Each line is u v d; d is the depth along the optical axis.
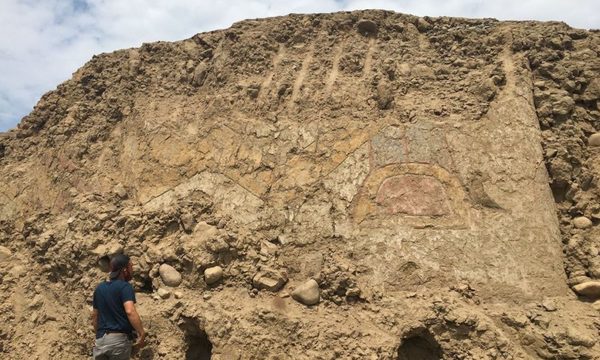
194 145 6.04
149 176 5.93
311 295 4.68
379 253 4.97
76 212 5.71
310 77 6.43
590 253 4.89
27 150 7.09
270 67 6.69
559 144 5.47
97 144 6.48
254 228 5.30
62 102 7.24
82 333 4.82
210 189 5.68
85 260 5.22
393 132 5.69
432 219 5.12
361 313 4.56
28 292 5.42
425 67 6.38
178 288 4.86
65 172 6.30
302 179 5.57
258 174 5.71
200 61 7.06
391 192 5.32
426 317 4.45
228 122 6.12
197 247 4.98
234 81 6.58
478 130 5.61
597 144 5.70
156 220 5.36
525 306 4.61
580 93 6.06
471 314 4.43
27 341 4.99
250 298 4.71
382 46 6.70
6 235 6.21
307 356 4.23
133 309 3.85
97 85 7.16
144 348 4.48
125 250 5.17
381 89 6.03
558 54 6.25
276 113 6.11
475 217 5.11
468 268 4.83
